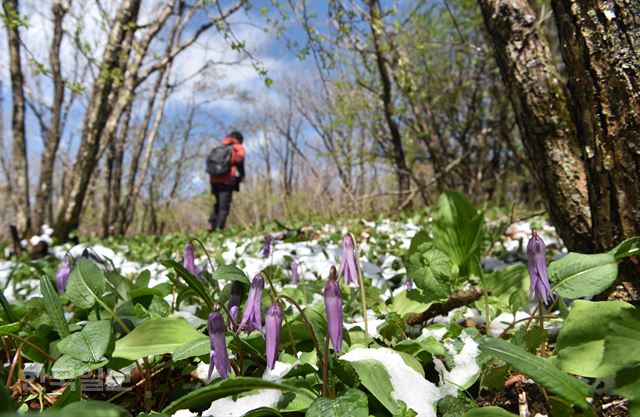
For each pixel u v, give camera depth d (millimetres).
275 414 1414
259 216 14625
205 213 18641
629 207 2031
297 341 1954
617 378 1222
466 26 10852
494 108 14414
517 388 1709
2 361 2338
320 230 8234
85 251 2572
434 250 2246
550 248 4473
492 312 2420
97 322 1692
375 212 10453
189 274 1854
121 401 1913
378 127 11914
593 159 2164
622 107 2006
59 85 10555
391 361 1565
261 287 1600
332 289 1445
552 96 2576
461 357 1707
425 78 12273
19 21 5520
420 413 1460
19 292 4453
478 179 13688
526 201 14875
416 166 14242
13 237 7242
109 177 14258
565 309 1802
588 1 2092
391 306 2600
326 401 1341
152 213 22281
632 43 1990
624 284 2141
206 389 1191
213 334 1444
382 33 7117
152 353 1736
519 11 2715
